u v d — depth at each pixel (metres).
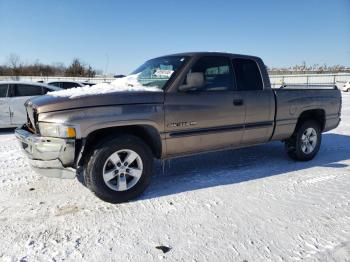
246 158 5.83
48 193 4.07
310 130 5.59
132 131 4.00
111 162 3.71
